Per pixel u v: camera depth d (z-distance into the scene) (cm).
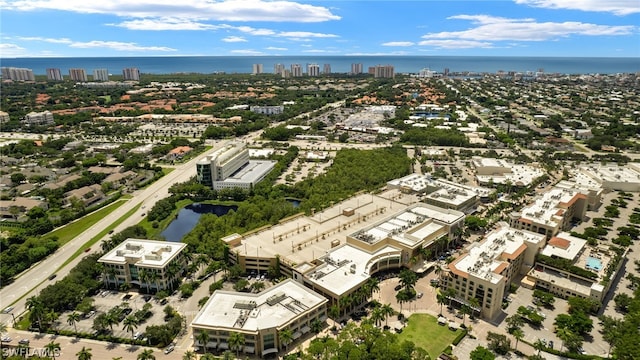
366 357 18738
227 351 18675
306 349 19662
